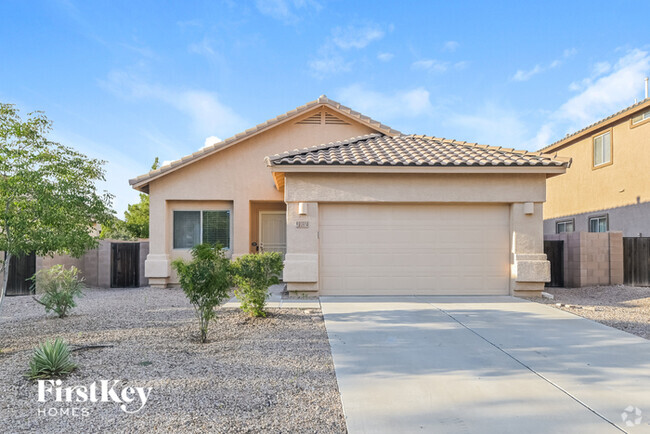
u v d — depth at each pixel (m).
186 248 15.20
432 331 7.82
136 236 24.12
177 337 7.44
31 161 7.18
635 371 5.74
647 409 4.58
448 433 4.07
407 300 11.02
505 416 4.42
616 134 17.86
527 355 6.43
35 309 11.16
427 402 4.75
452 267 11.76
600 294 12.27
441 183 11.59
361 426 4.18
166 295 12.90
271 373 5.62
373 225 11.77
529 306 10.22
